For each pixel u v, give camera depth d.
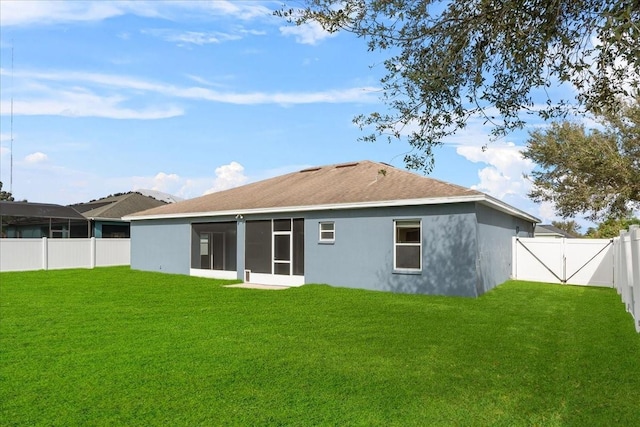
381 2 5.41
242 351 7.20
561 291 15.19
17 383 5.62
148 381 5.71
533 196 22.53
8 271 22.55
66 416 4.64
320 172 22.39
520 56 4.99
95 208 33.62
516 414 4.72
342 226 16.14
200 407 4.88
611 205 20.56
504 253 18.09
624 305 12.07
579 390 5.41
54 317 10.17
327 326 9.23
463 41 5.31
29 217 27.27
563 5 4.78
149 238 23.30
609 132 20.25
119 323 9.48
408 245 14.85
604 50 4.65
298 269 17.45
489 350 7.29
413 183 16.03
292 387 5.51
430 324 9.45
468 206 13.65
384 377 5.91
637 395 5.21
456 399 5.14
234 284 17.61
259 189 22.22
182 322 9.61
